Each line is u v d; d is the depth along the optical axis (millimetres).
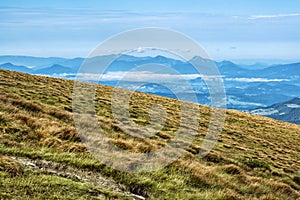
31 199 11469
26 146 17234
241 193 18578
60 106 32938
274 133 51656
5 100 25750
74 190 13031
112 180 15766
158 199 15016
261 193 19406
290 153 38312
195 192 16594
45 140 18500
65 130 20516
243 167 24891
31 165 14805
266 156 31781
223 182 18750
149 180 16250
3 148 15969
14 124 19812
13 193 11586
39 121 21875
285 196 20188
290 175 26312
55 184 13031
